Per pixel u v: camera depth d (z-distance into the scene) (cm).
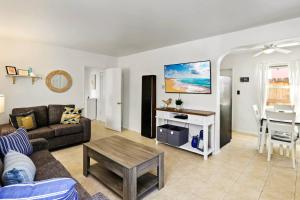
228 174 253
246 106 495
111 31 309
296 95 415
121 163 186
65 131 346
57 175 165
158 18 253
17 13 237
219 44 326
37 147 230
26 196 79
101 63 515
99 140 262
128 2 206
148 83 439
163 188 218
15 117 316
